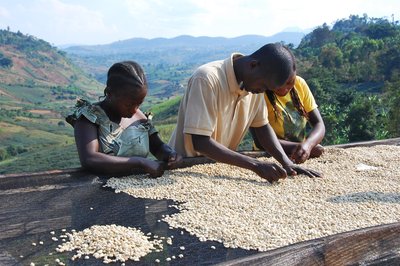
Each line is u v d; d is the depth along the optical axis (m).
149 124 3.53
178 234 2.32
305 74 50.97
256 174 3.41
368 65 58.88
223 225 2.40
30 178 2.97
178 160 3.42
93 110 3.19
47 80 193.50
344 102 42.97
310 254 1.98
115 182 3.09
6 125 100.31
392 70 56.50
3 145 84.38
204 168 3.50
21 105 136.88
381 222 2.53
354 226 2.44
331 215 2.62
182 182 3.15
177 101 73.38
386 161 4.00
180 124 3.60
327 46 65.00
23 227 2.35
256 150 4.14
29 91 165.75
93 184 3.05
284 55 3.10
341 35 92.12
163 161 3.41
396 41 63.75
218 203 2.77
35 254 2.06
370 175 3.55
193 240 2.25
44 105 144.38
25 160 61.91
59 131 101.75
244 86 3.29
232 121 3.57
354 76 59.62
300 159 3.77
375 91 54.28
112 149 3.25
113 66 3.12
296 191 3.08
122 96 3.10
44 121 113.88
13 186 2.92
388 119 35.72
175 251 2.12
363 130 34.84
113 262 2.00
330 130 36.53
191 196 2.89
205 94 3.24
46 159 60.91
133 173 3.30
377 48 64.00
